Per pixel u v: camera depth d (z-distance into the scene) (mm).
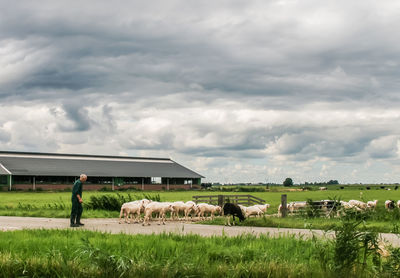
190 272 9609
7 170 84000
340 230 10414
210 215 30266
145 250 11531
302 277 9820
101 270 9430
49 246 12141
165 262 10109
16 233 15133
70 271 9445
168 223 23359
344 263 10023
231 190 101625
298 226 21516
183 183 108438
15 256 10414
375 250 10359
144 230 19000
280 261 10516
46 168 90250
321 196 64938
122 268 9445
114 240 13289
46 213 28547
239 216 23484
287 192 90375
